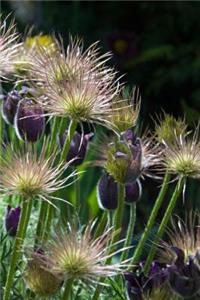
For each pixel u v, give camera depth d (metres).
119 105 0.95
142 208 1.46
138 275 0.89
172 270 0.86
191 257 0.87
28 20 2.70
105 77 0.94
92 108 0.90
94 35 2.70
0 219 1.07
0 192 0.91
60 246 0.84
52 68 0.93
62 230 0.86
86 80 0.92
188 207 1.33
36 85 0.96
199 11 2.68
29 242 0.96
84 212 1.27
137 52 2.56
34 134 0.93
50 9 2.75
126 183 0.88
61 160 0.91
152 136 0.98
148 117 2.16
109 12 2.79
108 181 0.92
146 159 0.92
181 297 0.86
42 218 0.92
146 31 2.74
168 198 1.37
